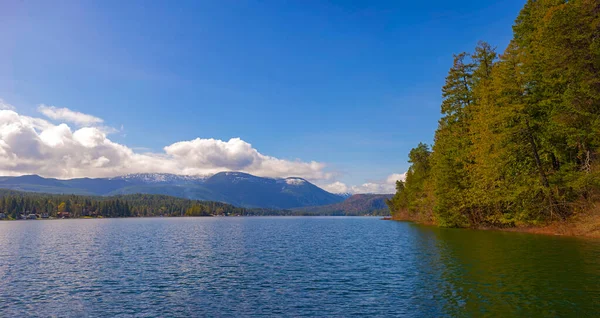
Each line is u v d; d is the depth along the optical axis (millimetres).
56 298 17953
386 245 38344
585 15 31984
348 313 14141
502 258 23688
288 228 101250
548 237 35156
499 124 41469
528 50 40844
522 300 14273
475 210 55500
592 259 21766
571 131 34469
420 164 91625
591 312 12672
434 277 19375
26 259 33000
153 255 35188
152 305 16344
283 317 13953
